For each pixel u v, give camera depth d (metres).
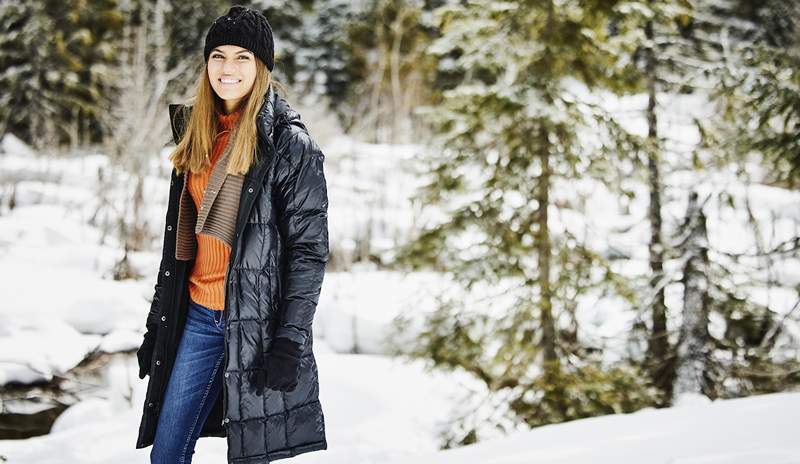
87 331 7.43
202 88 2.19
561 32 6.43
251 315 2.06
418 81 18.88
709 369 6.68
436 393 7.28
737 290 6.87
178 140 2.33
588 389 5.98
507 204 6.52
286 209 2.08
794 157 6.47
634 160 6.25
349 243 11.58
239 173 2.08
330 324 8.61
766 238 10.47
